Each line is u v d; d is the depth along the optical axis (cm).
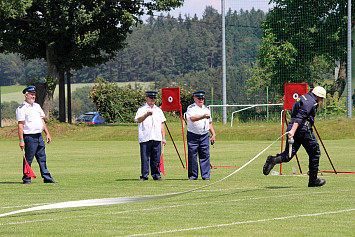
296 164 2902
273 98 9050
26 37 6700
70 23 6481
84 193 1791
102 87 8612
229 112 7544
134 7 7100
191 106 2180
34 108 2139
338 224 1201
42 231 1162
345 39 8775
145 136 2164
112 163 3103
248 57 9700
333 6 8875
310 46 8931
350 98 6181
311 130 1836
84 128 6334
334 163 2828
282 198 1611
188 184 2020
